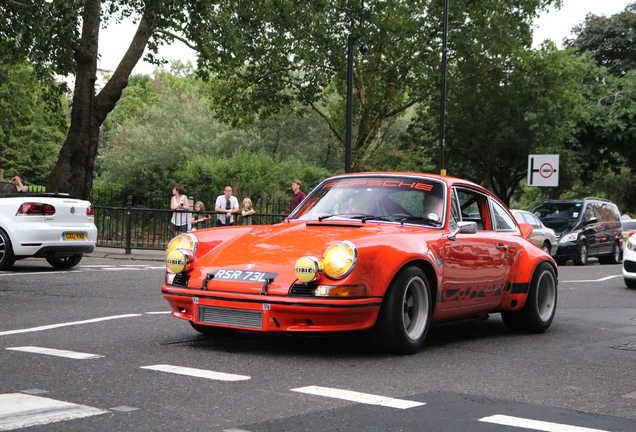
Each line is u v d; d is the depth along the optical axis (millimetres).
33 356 5617
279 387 4766
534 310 7734
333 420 3977
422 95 30828
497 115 33750
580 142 36812
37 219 12695
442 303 6574
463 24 29859
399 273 6039
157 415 3990
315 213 7059
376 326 6000
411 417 4098
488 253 7125
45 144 53781
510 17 30750
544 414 4289
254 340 6582
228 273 6000
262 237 6379
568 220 24500
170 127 39812
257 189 31625
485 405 4465
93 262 15930
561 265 24547
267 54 28875
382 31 28781
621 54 49312
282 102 31016
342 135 34969
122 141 37406
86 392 4492
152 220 19922
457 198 7137
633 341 7391
